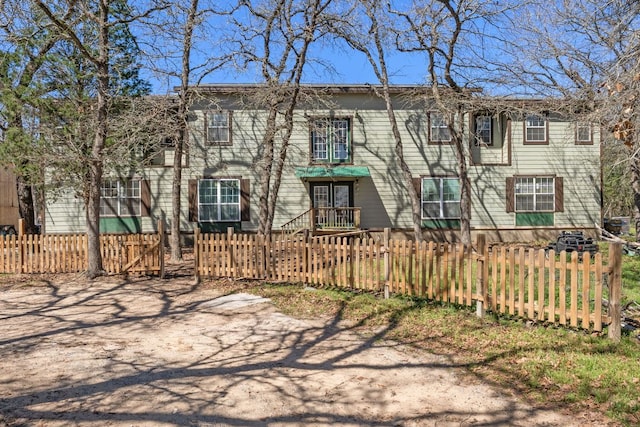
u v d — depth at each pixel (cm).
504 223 2286
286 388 509
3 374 550
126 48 1587
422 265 883
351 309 870
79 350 648
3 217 2892
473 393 491
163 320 827
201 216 2227
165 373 555
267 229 1781
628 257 1580
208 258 1187
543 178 2297
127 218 2205
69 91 1425
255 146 2234
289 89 1784
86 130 1411
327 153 2261
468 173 2273
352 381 529
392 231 2258
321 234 2072
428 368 569
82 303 975
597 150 2297
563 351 600
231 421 428
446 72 1672
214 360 606
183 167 2216
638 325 718
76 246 1323
